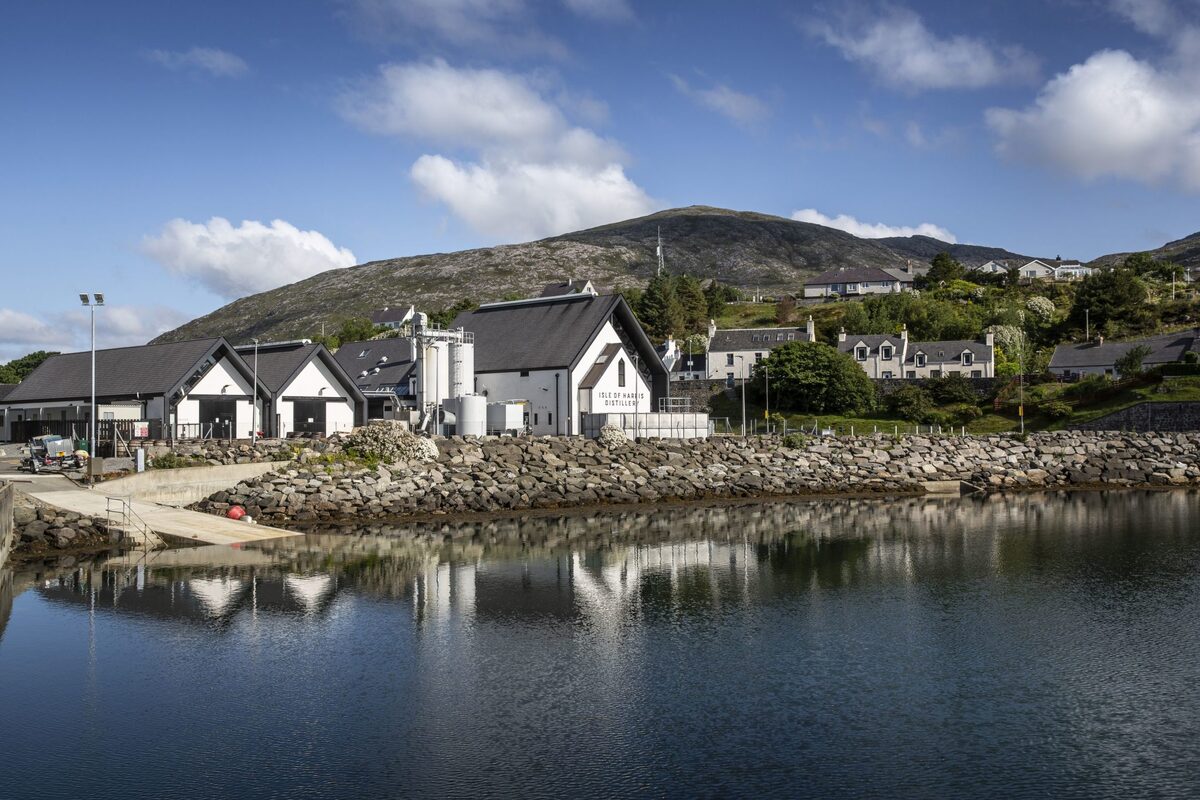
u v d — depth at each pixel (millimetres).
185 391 64188
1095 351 123000
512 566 37562
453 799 16844
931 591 33094
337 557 39562
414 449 58438
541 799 16828
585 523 51094
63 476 51438
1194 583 34438
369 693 22188
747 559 39406
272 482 52094
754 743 19266
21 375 139125
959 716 20766
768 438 73312
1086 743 19328
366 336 169250
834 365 104812
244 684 22828
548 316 79625
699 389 113875
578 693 22188
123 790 17281
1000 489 71250
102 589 32875
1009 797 17000
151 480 49219
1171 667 24219
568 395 73188
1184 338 119062
